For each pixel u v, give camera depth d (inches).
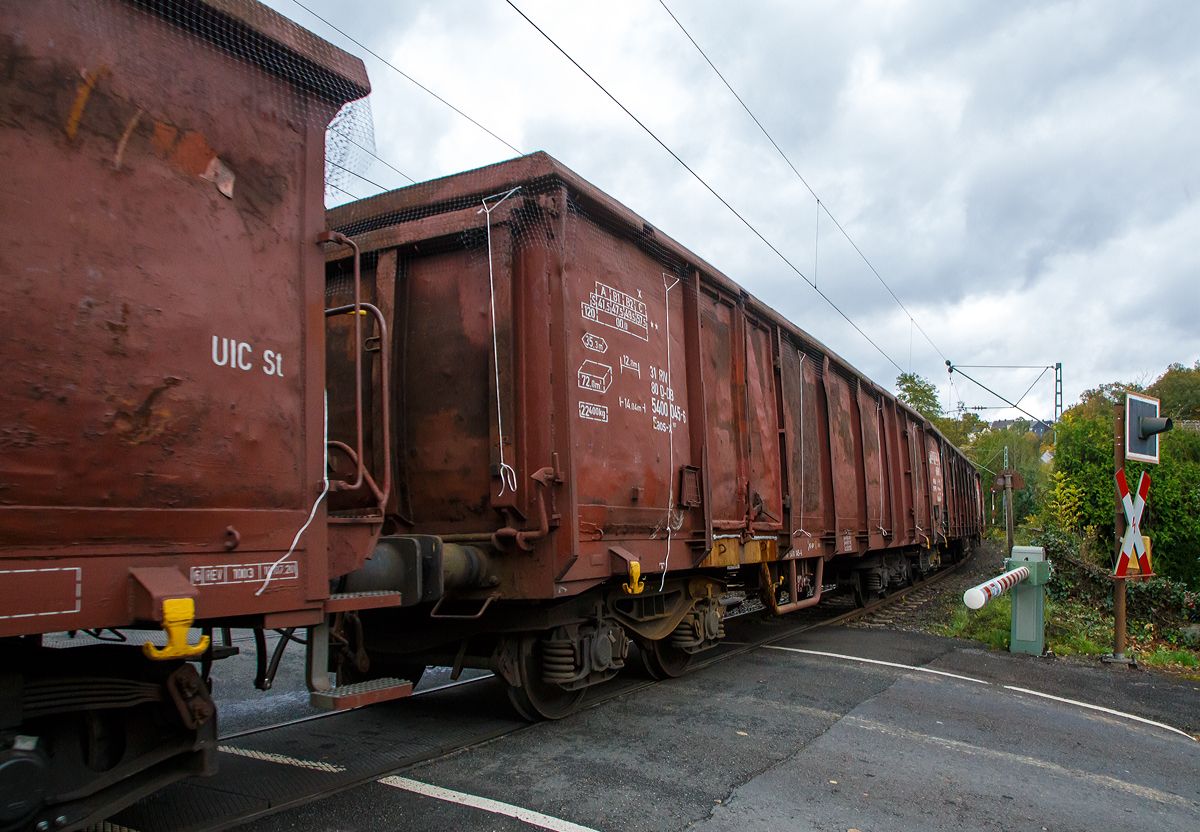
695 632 273.6
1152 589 413.1
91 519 89.6
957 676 277.1
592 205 207.3
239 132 113.5
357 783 154.3
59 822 97.7
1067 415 552.4
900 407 613.0
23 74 87.3
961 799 155.3
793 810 145.6
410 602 157.6
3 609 80.7
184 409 101.5
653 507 229.0
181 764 115.2
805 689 249.0
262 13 116.6
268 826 131.3
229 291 109.7
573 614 207.3
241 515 107.8
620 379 216.1
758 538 306.7
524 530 182.4
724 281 293.7
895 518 556.7
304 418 120.6
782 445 346.0
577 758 172.6
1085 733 209.3
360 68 134.8
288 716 215.0
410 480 204.7
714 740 188.5
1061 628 366.6
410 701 235.6
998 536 1654.8
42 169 88.1
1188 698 257.8
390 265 206.7
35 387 85.6
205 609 101.0
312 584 119.2
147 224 99.0
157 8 102.8
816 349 412.8
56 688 97.0
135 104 99.0
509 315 189.5
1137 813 153.4
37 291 86.4
